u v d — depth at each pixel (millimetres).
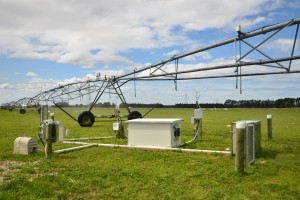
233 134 10766
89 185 7168
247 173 8234
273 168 8875
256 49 12211
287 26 11320
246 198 6344
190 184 7254
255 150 11227
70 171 8445
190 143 14305
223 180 7594
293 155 11180
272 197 6402
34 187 6891
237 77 15164
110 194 6555
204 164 9422
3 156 10555
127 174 8078
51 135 10391
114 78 22984
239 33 12672
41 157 10469
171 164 9445
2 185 6996
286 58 11414
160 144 12625
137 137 12992
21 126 24406
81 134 18688
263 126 25141
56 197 6336
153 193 6621
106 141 15227
